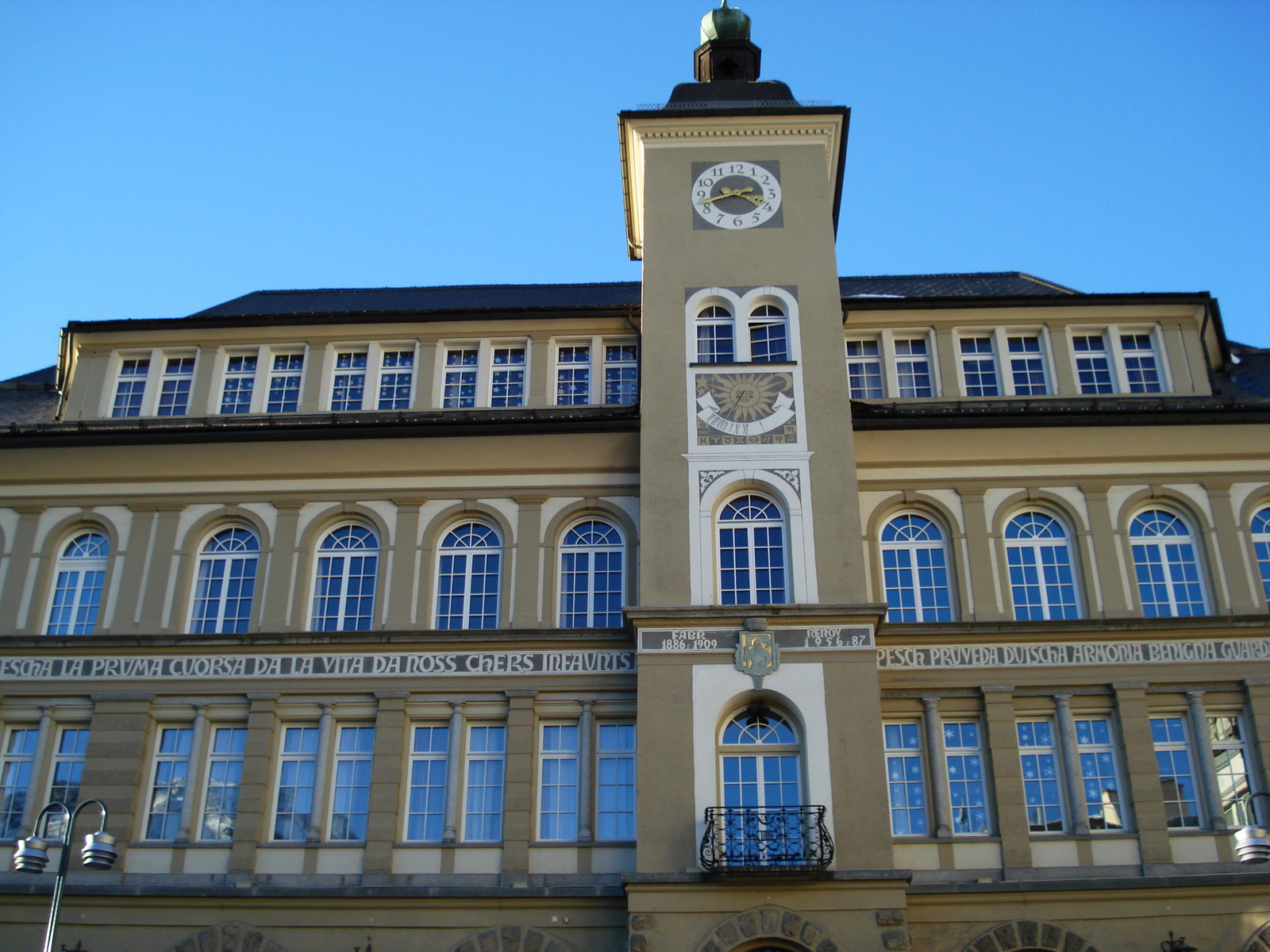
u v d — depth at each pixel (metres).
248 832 24.42
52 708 25.77
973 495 27.17
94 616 27.09
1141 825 23.98
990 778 24.61
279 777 25.16
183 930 23.50
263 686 25.59
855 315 30.20
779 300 27.88
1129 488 27.19
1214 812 24.11
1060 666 25.30
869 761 22.86
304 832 24.66
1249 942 22.73
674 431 26.23
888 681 25.27
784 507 25.42
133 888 23.77
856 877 21.78
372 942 23.20
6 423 30.23
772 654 23.78
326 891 23.50
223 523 27.72
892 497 27.25
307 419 28.72
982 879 23.61
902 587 26.67
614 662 25.36
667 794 22.75
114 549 27.42
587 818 24.23
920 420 27.33
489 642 25.61
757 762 23.33
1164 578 26.53
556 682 25.27
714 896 21.83
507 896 23.30
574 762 24.92
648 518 25.34
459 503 27.41
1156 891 23.12
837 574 24.64
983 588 26.36
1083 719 25.17
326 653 25.80
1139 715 24.86
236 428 27.66
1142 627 25.42
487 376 29.81
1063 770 24.66
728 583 24.94
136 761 25.12
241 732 25.56
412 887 23.58
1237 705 25.03
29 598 27.09
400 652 25.72
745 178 29.48
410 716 25.36
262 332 30.44
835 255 28.41
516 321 30.08
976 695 25.25
